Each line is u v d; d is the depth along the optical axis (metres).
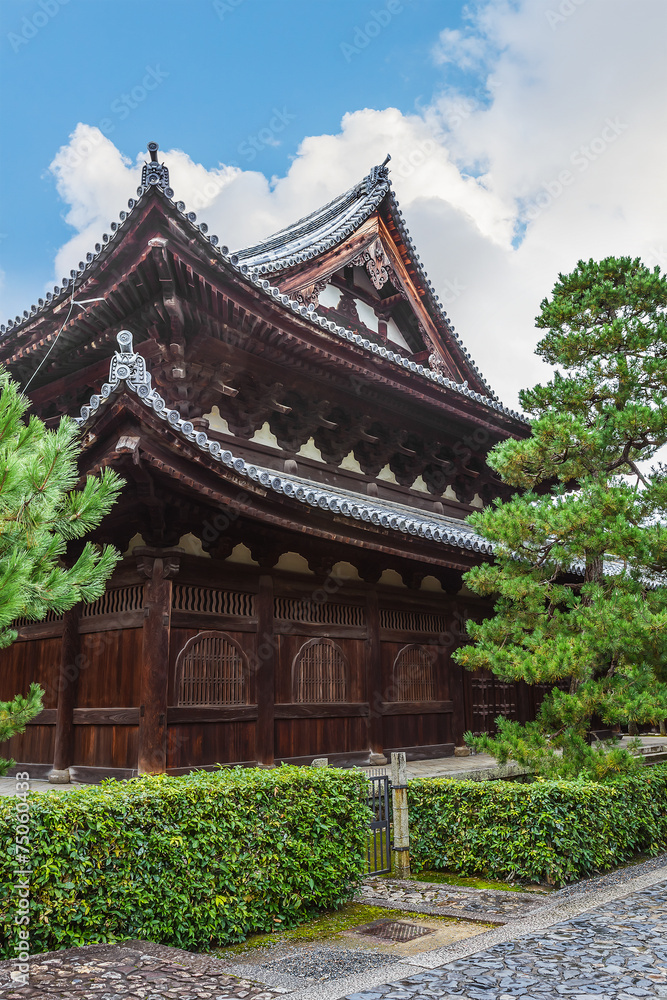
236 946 7.04
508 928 7.17
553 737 11.32
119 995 5.18
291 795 8.07
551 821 9.31
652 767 12.41
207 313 12.93
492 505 21.95
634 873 9.55
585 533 11.33
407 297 19.78
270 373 14.62
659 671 11.31
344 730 14.48
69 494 7.77
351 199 20.69
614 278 13.29
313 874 8.05
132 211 11.30
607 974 5.69
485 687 18.25
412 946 6.94
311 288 17.39
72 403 15.82
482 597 18.61
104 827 6.42
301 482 15.62
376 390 16.25
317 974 6.04
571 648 10.46
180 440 10.02
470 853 9.88
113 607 12.49
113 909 6.39
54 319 13.57
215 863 7.11
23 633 14.23
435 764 14.85
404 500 18.69
